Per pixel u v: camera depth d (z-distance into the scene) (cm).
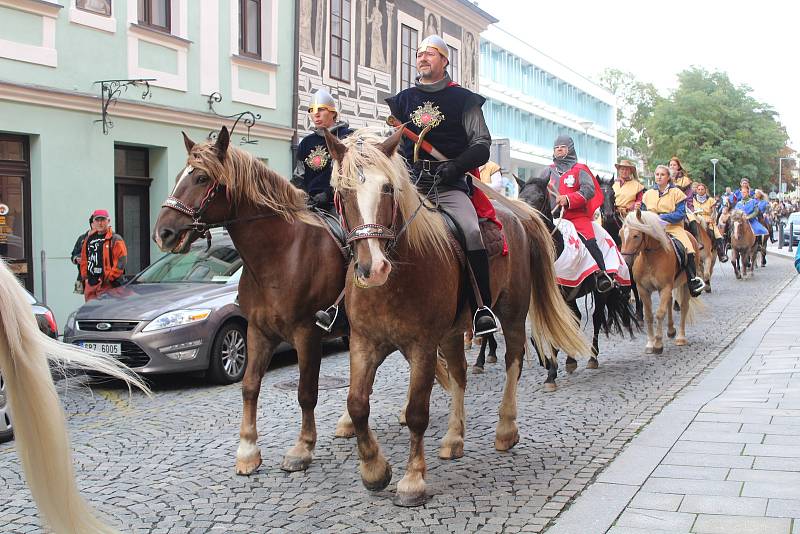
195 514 492
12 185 1221
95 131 1322
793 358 944
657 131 7181
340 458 608
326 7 1944
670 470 538
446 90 571
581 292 913
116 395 864
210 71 1573
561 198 902
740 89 7244
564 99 5144
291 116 1816
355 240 444
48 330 743
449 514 483
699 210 1909
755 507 465
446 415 746
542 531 451
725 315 1428
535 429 681
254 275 580
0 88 1160
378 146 468
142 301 928
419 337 492
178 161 1494
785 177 8888
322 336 598
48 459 301
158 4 1466
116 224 1413
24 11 1208
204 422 732
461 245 539
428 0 2462
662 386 850
